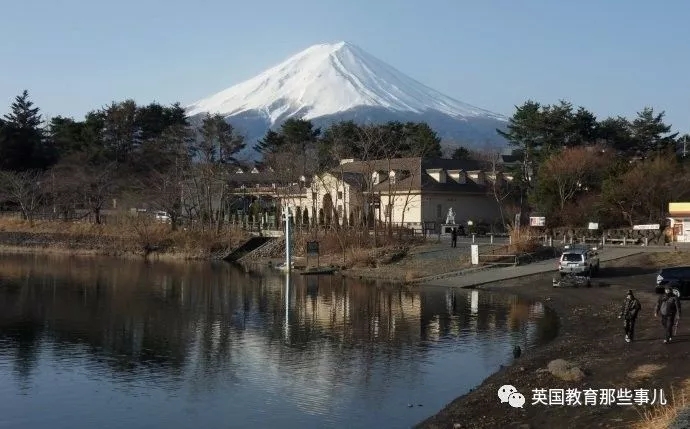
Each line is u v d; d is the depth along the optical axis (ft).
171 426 59.72
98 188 318.65
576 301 127.85
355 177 278.87
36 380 74.95
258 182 341.41
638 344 82.64
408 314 116.98
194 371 78.07
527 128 319.27
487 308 123.34
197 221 293.84
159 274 195.21
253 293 148.97
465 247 203.82
